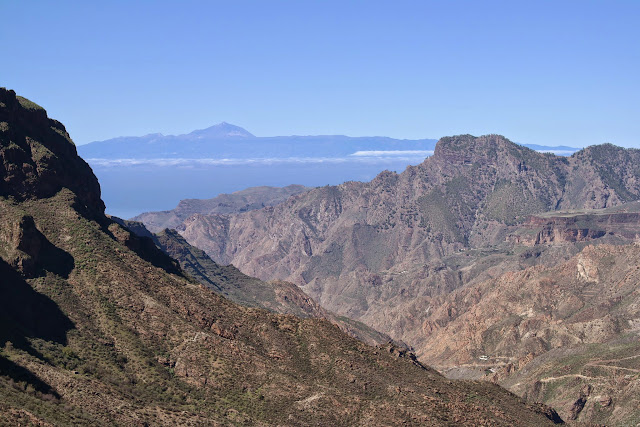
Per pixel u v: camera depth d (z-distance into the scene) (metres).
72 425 99.50
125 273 141.25
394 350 166.62
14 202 141.25
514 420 151.25
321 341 152.12
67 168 157.00
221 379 129.12
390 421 129.12
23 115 151.88
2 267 126.00
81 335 125.06
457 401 148.62
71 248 140.62
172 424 111.06
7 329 116.88
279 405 127.44
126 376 121.00
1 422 92.69
